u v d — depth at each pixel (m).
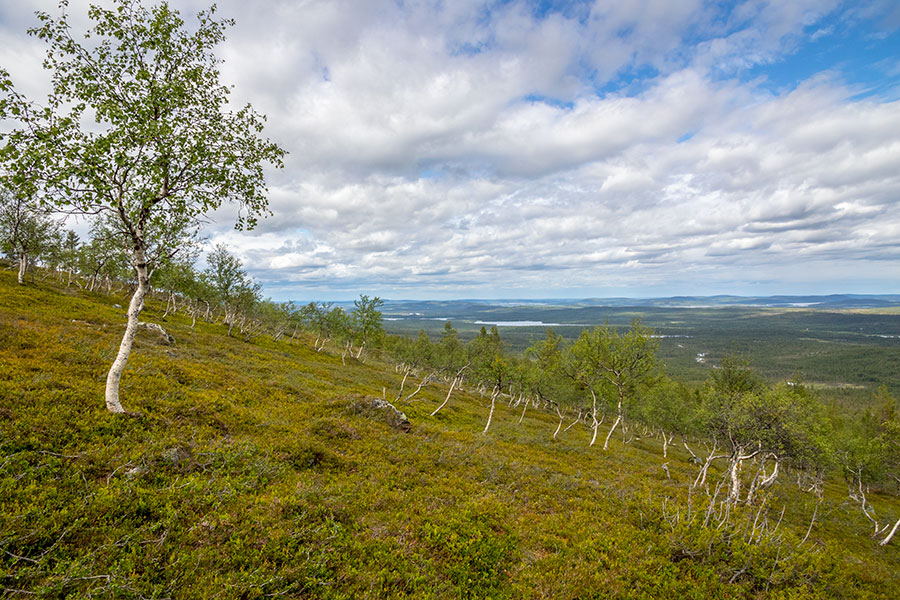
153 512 8.70
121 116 13.18
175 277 57.28
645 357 43.59
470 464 19.83
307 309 85.81
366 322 80.75
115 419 13.03
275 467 12.88
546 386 73.50
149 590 6.59
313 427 19.06
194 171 15.10
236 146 15.88
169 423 14.33
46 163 11.94
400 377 74.19
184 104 15.03
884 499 61.22
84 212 13.05
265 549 8.36
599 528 14.51
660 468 35.28
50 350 20.02
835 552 18.91
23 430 10.71
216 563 7.65
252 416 18.28
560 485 19.59
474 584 9.30
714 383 43.78
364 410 25.52
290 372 38.19
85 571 6.41
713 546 13.16
